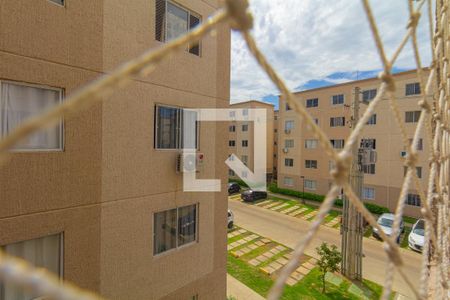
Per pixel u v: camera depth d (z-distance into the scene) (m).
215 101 5.58
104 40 3.71
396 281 8.92
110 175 3.85
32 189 3.10
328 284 8.77
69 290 0.50
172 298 4.80
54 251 3.35
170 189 4.73
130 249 4.13
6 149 0.45
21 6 2.97
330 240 12.88
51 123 0.48
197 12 5.07
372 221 0.98
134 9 4.08
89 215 3.62
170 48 0.57
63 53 3.31
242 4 0.58
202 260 5.39
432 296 2.31
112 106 3.87
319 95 21.62
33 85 3.10
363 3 0.91
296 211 18.16
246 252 11.34
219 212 5.78
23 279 0.46
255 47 0.63
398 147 17.20
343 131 20.06
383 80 1.09
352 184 9.37
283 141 24.86
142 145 4.27
